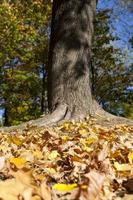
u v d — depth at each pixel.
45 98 28.19
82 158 3.51
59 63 9.20
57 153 3.73
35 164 3.13
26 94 27.30
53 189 1.95
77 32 9.31
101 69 29.41
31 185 1.80
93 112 8.92
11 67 26.59
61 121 8.50
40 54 25.94
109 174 2.80
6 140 5.30
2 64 25.20
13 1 22.92
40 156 3.63
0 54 23.95
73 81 9.06
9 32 22.91
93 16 9.65
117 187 2.34
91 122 8.34
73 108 8.86
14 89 26.88
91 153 3.67
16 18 22.92
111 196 2.09
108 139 5.12
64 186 2.01
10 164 2.64
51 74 9.24
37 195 1.75
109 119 8.56
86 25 9.43
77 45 9.27
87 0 9.54
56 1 9.57
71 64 9.14
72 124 7.84
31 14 23.69
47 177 2.66
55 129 7.26
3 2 22.53
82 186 1.81
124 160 3.46
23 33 24.16
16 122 26.97
